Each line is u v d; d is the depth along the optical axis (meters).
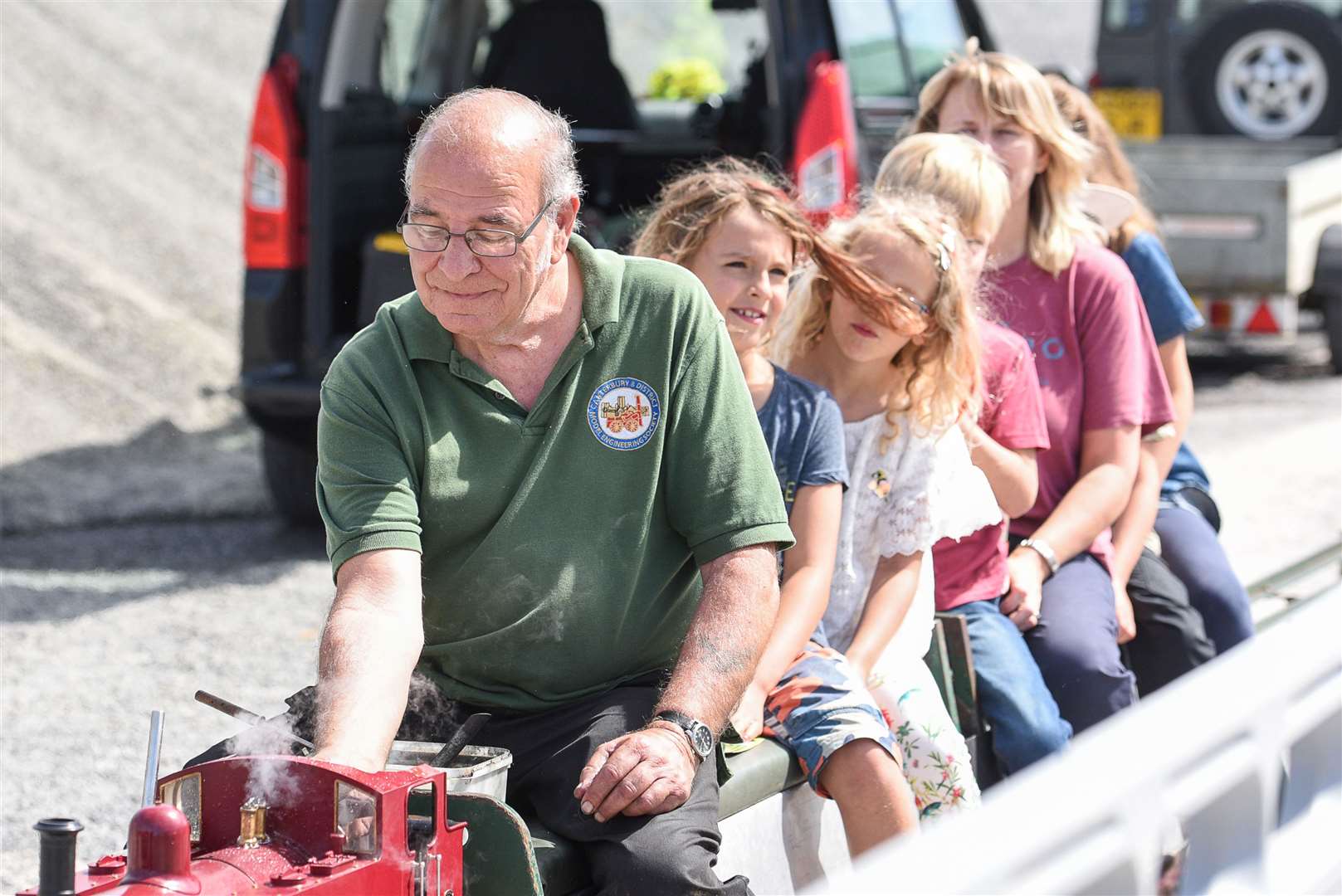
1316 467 23.16
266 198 18.16
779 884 7.93
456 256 6.56
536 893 6.11
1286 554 18.83
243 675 14.10
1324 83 36.00
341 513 6.82
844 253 8.81
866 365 9.15
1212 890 5.28
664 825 6.48
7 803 11.19
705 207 8.66
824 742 7.82
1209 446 24.66
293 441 18.72
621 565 7.06
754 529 7.04
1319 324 35.34
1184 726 4.56
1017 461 9.84
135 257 31.55
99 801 11.33
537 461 6.93
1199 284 29.38
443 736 7.26
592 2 20.94
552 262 6.89
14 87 37.56
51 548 18.75
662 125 21.36
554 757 6.89
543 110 6.88
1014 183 10.72
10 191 32.09
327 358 18.31
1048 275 10.79
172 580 17.45
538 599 6.98
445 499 6.90
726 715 6.77
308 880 5.18
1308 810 6.09
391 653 6.41
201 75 43.69
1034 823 3.94
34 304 27.55
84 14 43.97
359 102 18.92
